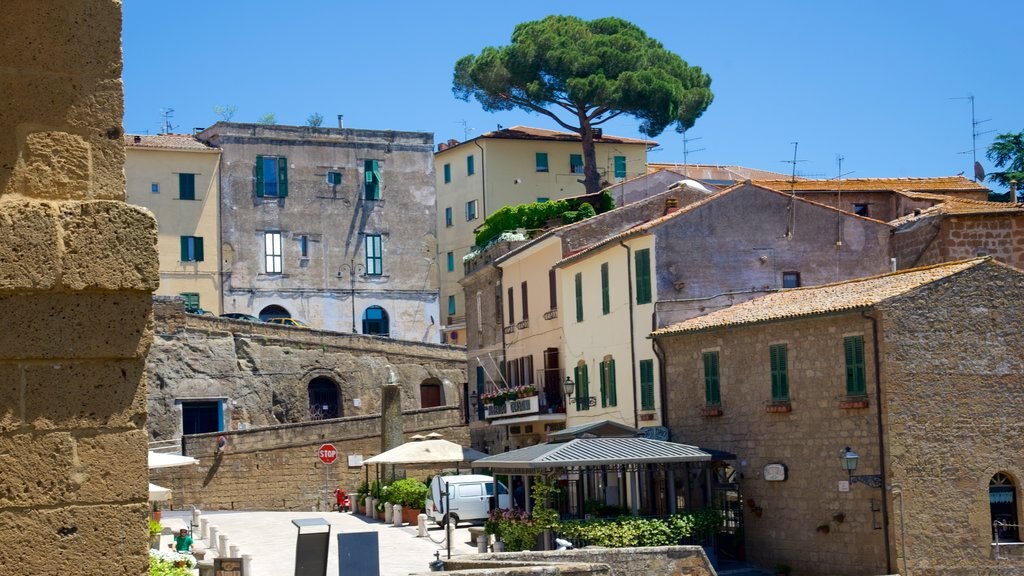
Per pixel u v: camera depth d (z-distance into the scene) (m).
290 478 69.44
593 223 57.28
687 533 40.59
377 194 91.94
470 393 70.00
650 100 89.50
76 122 8.27
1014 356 39.78
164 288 84.81
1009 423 39.44
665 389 47.09
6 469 7.92
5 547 7.88
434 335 92.44
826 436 40.22
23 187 8.12
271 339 81.25
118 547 8.09
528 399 57.50
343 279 90.19
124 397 8.20
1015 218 52.28
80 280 8.09
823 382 40.44
